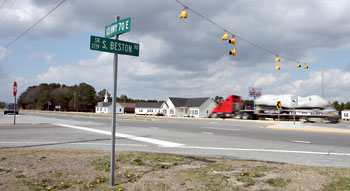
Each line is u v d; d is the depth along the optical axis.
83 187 4.93
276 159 7.95
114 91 5.04
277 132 17.50
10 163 6.64
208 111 77.81
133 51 5.25
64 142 11.24
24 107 146.12
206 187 4.93
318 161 7.73
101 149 9.38
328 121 34.22
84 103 121.31
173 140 12.36
